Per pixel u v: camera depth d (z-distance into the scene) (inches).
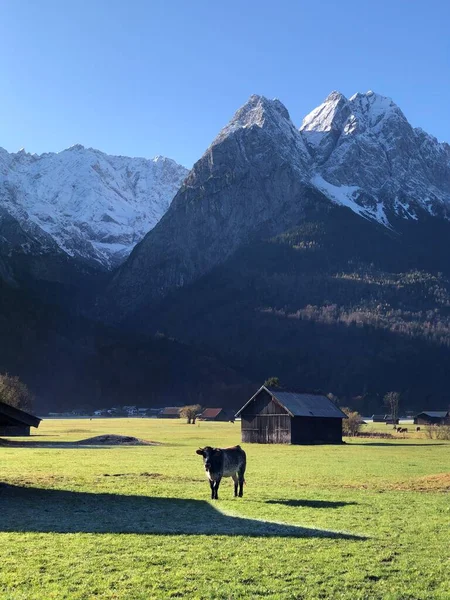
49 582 617.9
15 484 1277.1
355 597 592.4
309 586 617.9
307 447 3166.8
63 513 964.6
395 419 7864.2
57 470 1616.6
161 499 1114.1
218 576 641.6
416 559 714.8
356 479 1504.7
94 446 2908.5
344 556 722.2
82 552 721.0
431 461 2138.3
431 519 944.3
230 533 826.2
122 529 845.8
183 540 783.7
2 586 604.7
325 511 1003.9
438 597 595.5
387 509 1031.0
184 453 2410.2
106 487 1268.5
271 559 701.9
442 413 7775.6
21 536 796.6
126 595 583.8
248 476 1569.9
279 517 944.9
